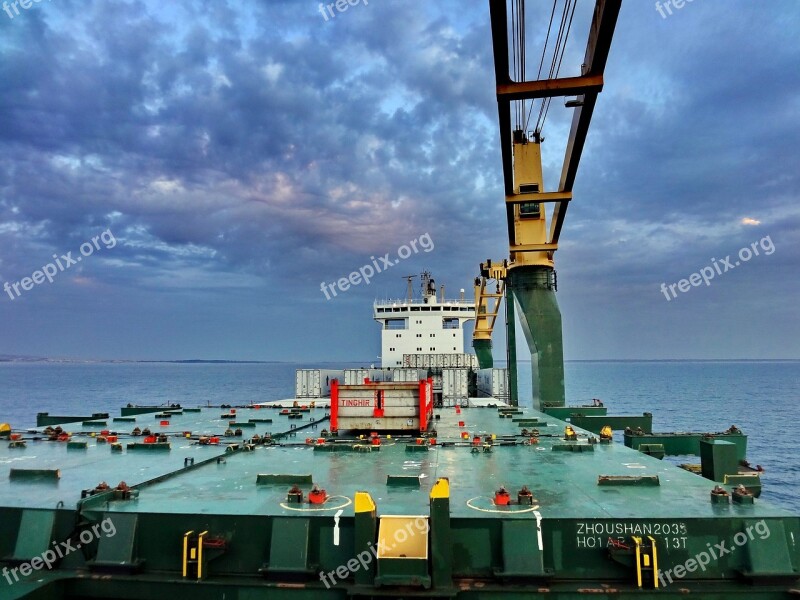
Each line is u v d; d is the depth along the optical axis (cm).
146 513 928
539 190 3425
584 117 2072
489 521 888
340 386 2044
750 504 981
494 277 4562
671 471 1329
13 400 12344
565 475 1278
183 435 1934
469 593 830
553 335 3531
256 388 17038
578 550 867
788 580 823
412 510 960
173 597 867
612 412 9800
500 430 2109
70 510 961
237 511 948
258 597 849
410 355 5781
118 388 17188
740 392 14925
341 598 838
